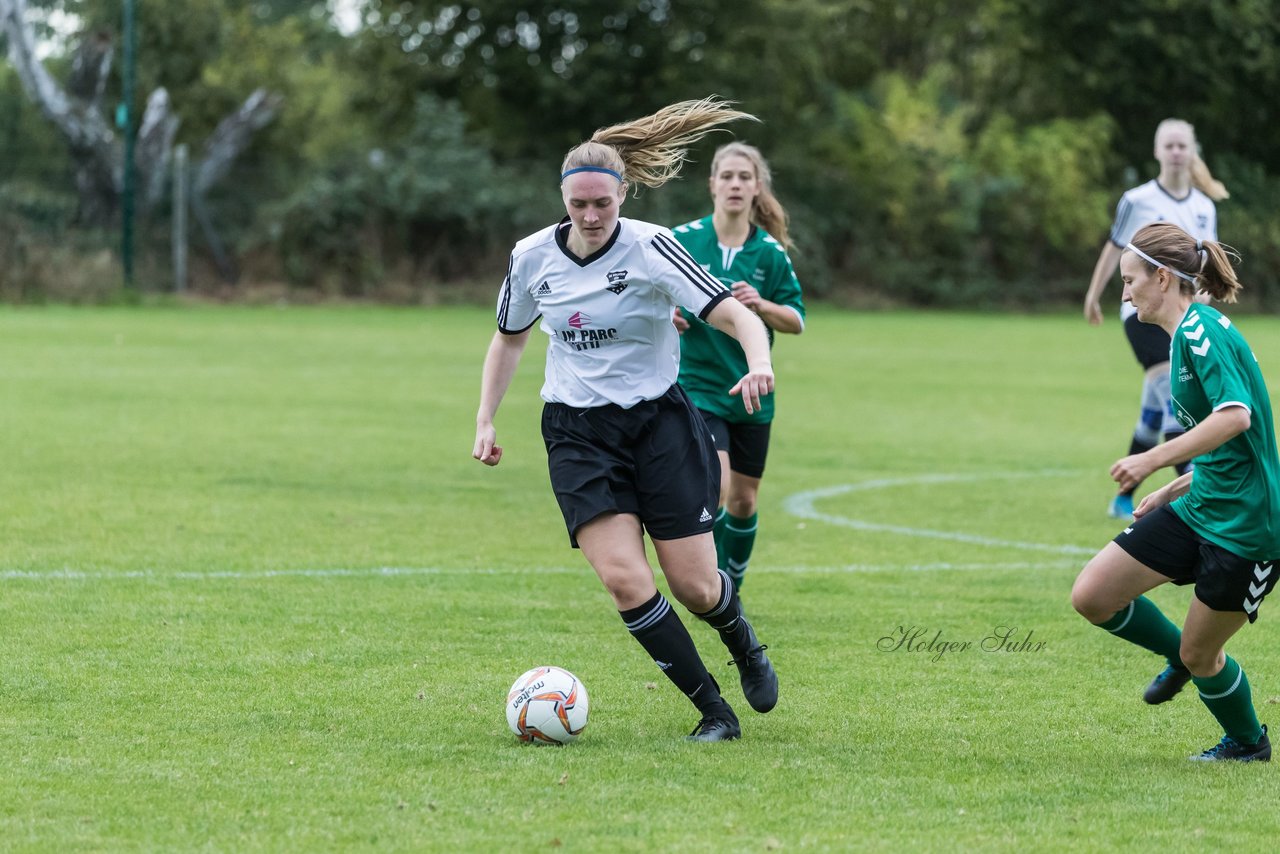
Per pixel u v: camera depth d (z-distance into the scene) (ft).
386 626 77.61
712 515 59.57
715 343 83.20
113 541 99.50
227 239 432.66
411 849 45.06
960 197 512.63
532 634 76.59
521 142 492.95
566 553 100.48
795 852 45.37
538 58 484.33
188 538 101.45
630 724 60.90
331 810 48.62
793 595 88.94
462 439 162.20
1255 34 535.60
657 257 58.23
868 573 96.07
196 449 148.15
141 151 420.36
